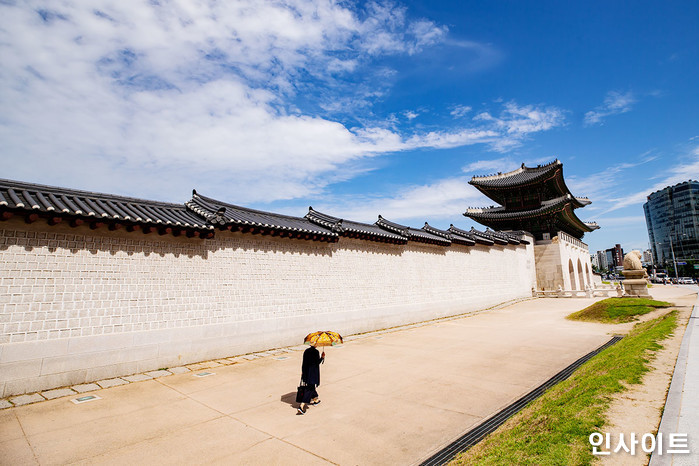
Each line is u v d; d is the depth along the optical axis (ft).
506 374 33.78
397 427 22.40
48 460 18.31
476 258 94.84
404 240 68.39
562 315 77.25
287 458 18.60
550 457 15.30
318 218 59.11
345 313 56.18
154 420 23.41
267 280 46.24
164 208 40.45
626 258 85.51
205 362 38.29
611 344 46.39
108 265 33.06
